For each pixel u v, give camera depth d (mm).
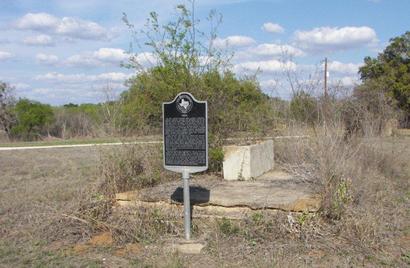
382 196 10234
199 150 7410
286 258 6738
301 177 10062
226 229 7832
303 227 7590
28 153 25141
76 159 20688
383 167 12758
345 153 9781
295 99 12633
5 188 13180
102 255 7348
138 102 10766
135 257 7176
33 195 11727
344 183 8523
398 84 44938
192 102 7418
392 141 14383
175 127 7531
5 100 44906
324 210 7898
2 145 33438
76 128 43719
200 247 7270
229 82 11594
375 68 48219
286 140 12852
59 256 7293
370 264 6578
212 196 8641
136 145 10367
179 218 8391
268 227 7719
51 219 8625
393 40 47156
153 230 8070
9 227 8914
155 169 10477
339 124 11344
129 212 8594
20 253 7469
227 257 6973
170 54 11164
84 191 9359
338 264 6559
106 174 9516
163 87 10828
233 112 11742
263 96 13172
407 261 6629
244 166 10703
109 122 10492
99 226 8328
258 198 8375
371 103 15391
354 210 8094
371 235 7453
